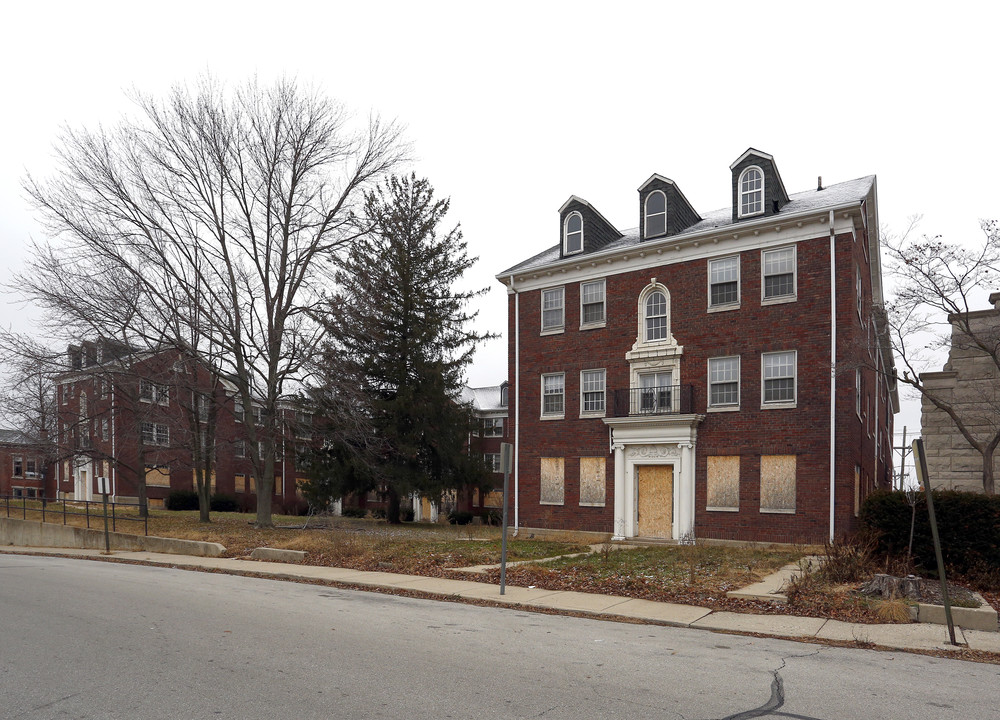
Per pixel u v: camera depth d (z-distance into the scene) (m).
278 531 26.81
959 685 7.62
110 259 28.14
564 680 7.38
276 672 7.43
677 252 27.36
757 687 7.31
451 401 38.34
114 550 23.81
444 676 7.41
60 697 6.54
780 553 20.09
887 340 25.69
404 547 20.53
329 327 28.67
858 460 25.22
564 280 30.42
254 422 33.03
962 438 23.38
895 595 12.02
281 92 28.83
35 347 27.62
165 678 7.18
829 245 24.22
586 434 29.11
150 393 32.88
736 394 25.72
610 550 20.52
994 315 22.53
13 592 13.09
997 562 14.36
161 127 27.70
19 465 61.44
